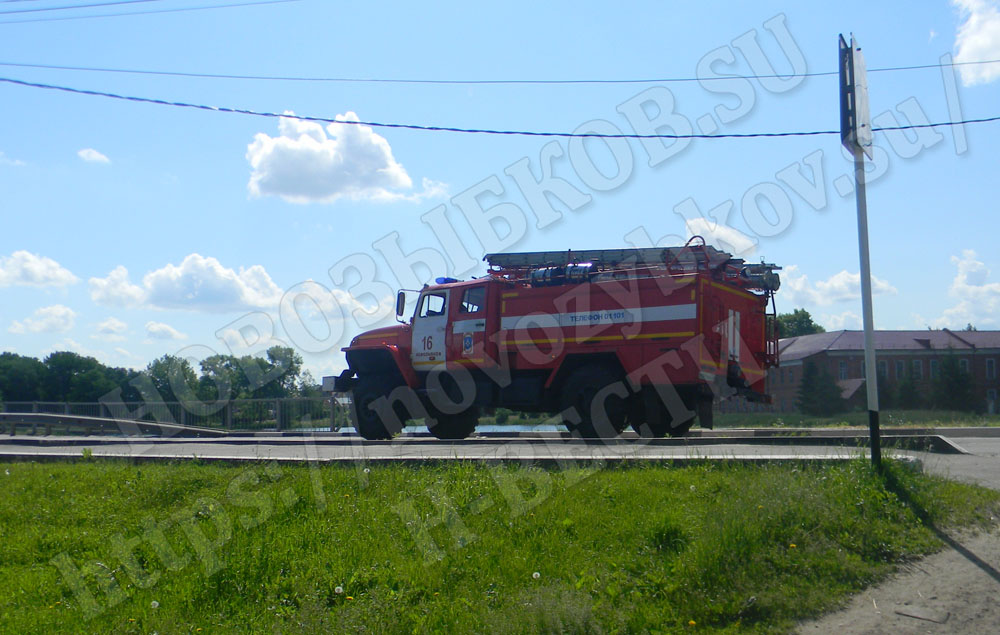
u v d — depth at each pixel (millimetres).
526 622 5371
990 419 23078
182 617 5945
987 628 5039
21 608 6312
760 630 5207
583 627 5297
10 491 9859
